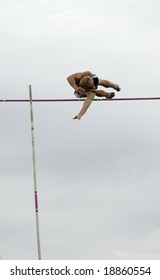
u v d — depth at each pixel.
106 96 38.19
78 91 37.25
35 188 40.00
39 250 39.03
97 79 37.16
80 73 37.28
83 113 37.09
